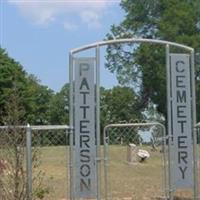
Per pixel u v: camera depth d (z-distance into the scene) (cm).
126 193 1912
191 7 8100
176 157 1320
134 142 1742
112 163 2770
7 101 1189
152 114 7875
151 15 8275
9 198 1165
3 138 1163
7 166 1166
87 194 1259
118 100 7350
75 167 1255
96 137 1264
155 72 7650
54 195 1695
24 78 9669
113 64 7956
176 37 7794
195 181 1331
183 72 1323
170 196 1320
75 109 1259
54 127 1238
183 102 1322
